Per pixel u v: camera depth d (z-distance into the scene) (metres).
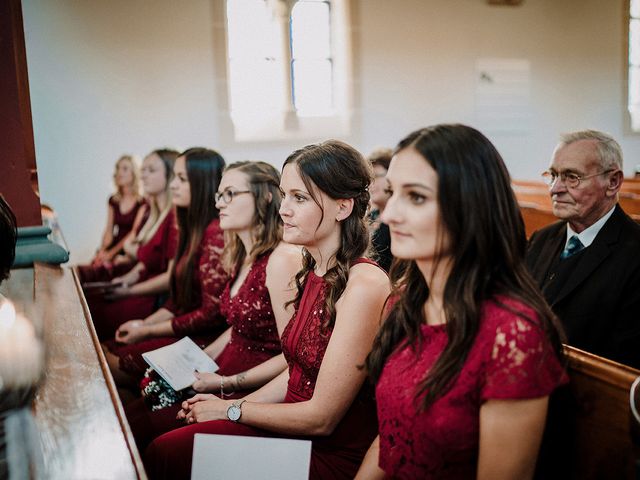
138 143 8.08
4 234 1.69
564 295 2.48
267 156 8.80
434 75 9.37
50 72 7.61
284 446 1.58
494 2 9.45
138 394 3.23
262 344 2.57
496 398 1.26
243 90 8.78
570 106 10.12
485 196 1.30
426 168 1.31
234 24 8.66
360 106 9.13
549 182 2.62
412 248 1.36
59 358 1.71
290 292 2.35
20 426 1.05
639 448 1.25
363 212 1.97
